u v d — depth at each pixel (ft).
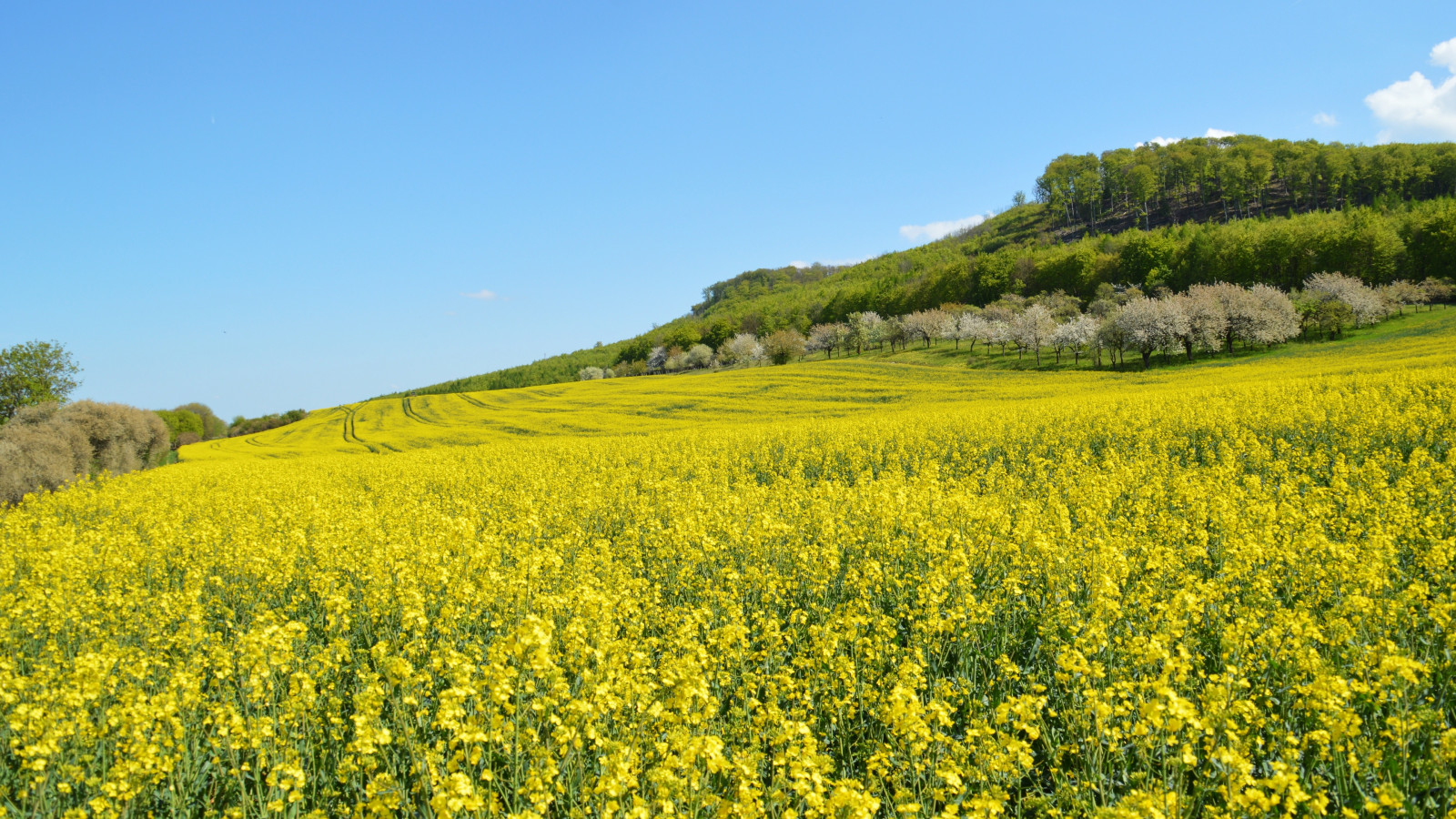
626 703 17.87
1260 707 19.03
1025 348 265.34
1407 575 26.81
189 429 300.20
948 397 158.81
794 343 342.85
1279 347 207.10
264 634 20.40
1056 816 15.78
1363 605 20.63
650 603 28.37
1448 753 14.21
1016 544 31.01
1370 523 31.83
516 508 51.80
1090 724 17.69
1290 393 79.51
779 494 48.14
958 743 16.28
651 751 17.65
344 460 111.45
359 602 29.60
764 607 29.17
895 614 27.45
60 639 28.45
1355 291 216.95
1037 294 366.02
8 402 126.31
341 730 19.58
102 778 18.16
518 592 26.30
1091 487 43.52
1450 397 63.16
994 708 20.33
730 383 226.17
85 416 120.88
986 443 75.61
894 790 17.52
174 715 18.76
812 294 567.59
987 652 24.20
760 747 18.54
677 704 18.07
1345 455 54.24
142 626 27.91
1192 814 14.93
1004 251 427.74
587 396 234.17
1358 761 16.14
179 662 23.40
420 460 98.07
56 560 34.01
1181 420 71.20
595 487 54.60
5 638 26.21
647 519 45.11
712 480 67.97
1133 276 333.62
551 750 17.42
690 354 408.26
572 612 25.03
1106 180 588.91
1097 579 25.62
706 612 23.95
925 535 32.27
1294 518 32.71
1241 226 351.46
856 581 27.76
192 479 91.81
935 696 19.27
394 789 15.84
